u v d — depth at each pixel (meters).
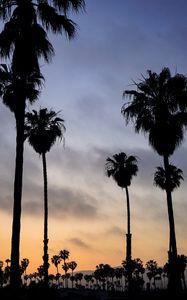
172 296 25.91
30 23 19.16
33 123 42.09
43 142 41.28
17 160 17.83
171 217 27.77
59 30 19.39
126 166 53.75
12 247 16.88
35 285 25.25
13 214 17.22
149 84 28.95
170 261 26.95
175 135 27.75
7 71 23.66
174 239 27.42
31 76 21.09
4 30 18.94
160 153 28.33
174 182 52.81
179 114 28.39
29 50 18.41
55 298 26.03
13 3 19.14
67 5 19.14
